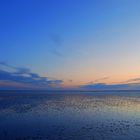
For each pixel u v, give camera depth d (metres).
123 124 34.69
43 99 96.75
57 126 32.59
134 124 34.72
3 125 33.03
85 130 30.22
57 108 54.94
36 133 28.45
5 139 25.89
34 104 66.88
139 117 41.34
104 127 32.28
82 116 41.72
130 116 42.56
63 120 37.34
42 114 43.66
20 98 104.69
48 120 37.12
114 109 53.50
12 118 38.72
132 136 27.42
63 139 25.88
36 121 36.16
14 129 30.56
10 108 54.16
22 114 43.41
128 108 55.97
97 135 27.70
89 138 26.34
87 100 90.31
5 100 86.81
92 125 33.59
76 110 50.78
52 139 25.83
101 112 47.62
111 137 26.84
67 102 77.12
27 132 28.94
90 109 53.06
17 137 26.64
